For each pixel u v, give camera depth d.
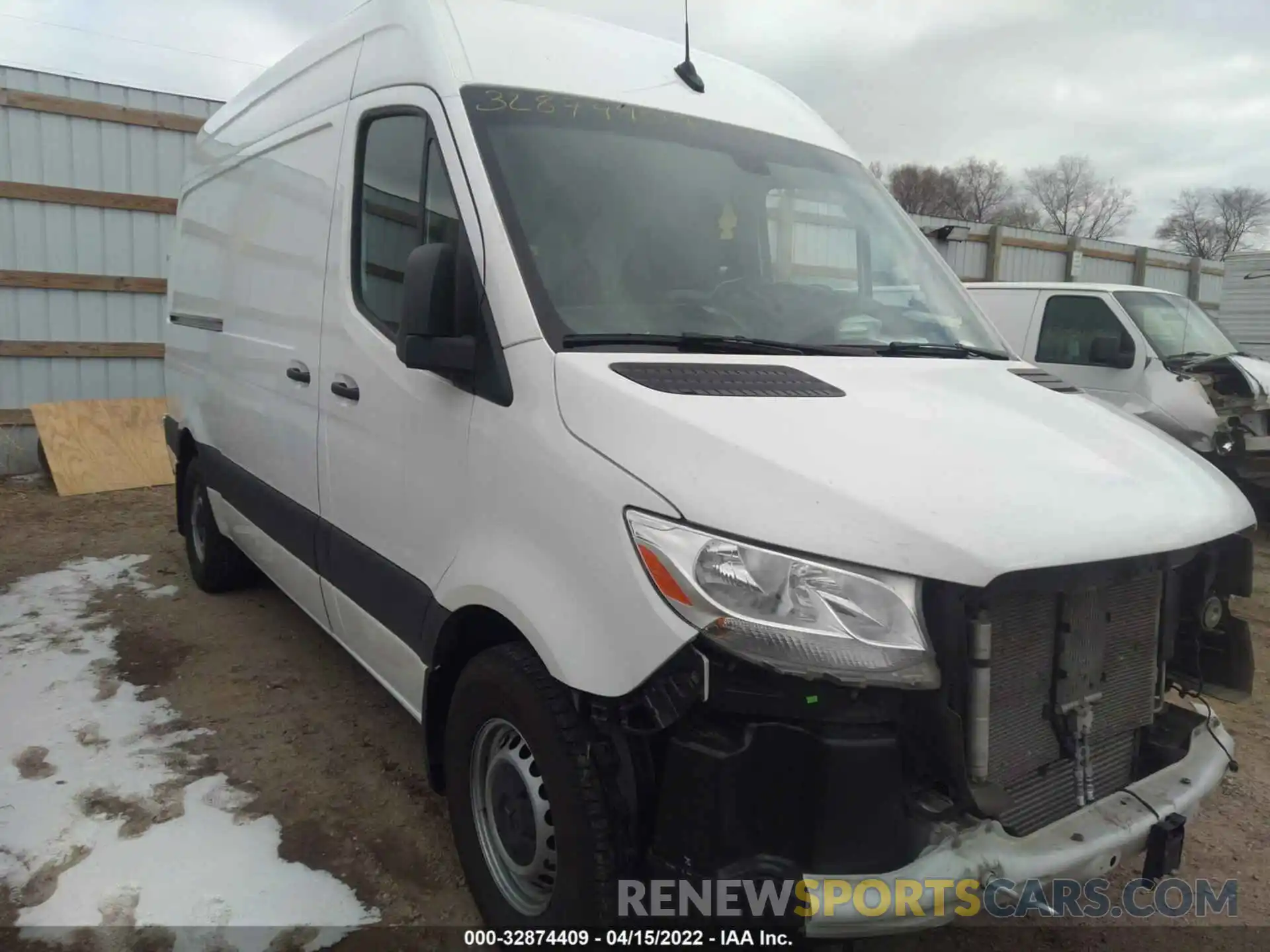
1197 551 2.41
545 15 3.30
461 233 2.71
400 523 3.05
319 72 3.89
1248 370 8.10
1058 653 2.34
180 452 5.75
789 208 3.27
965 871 2.03
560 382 2.40
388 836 3.34
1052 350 8.64
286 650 4.96
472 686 2.65
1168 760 2.61
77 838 3.22
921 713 2.03
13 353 9.07
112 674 4.58
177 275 5.84
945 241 15.94
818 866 1.99
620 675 2.13
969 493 2.13
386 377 3.09
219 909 2.91
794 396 2.39
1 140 8.79
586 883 2.26
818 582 1.97
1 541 6.96
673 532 2.07
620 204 2.86
